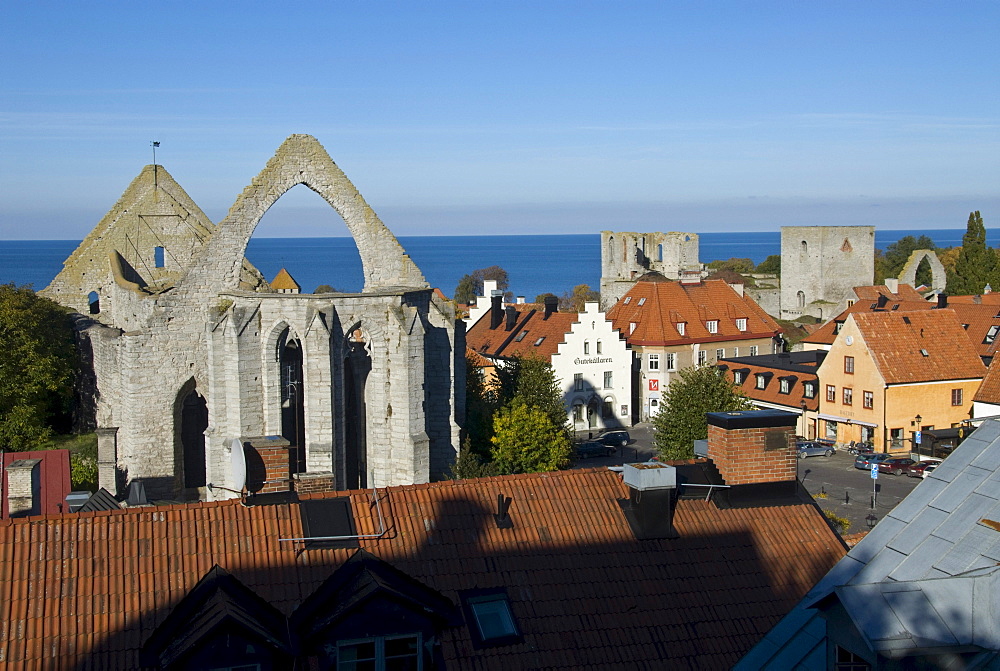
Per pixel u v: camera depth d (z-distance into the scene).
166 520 22.81
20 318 69.06
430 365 65.19
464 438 66.62
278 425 59.16
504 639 21.84
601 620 22.80
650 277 169.62
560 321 113.12
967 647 17.30
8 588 20.78
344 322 58.28
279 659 19.95
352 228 67.56
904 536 20.75
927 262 199.25
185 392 65.19
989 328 111.31
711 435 28.11
